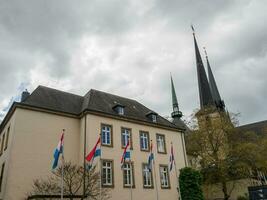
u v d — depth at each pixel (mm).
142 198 26250
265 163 34062
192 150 37156
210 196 38062
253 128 61688
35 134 23422
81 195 21469
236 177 35656
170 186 29234
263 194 28562
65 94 29562
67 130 25594
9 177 20859
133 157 27422
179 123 53938
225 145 35719
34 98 25578
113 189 24344
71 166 23094
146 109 34656
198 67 66375
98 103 28656
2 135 26609
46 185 21078
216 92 64125
